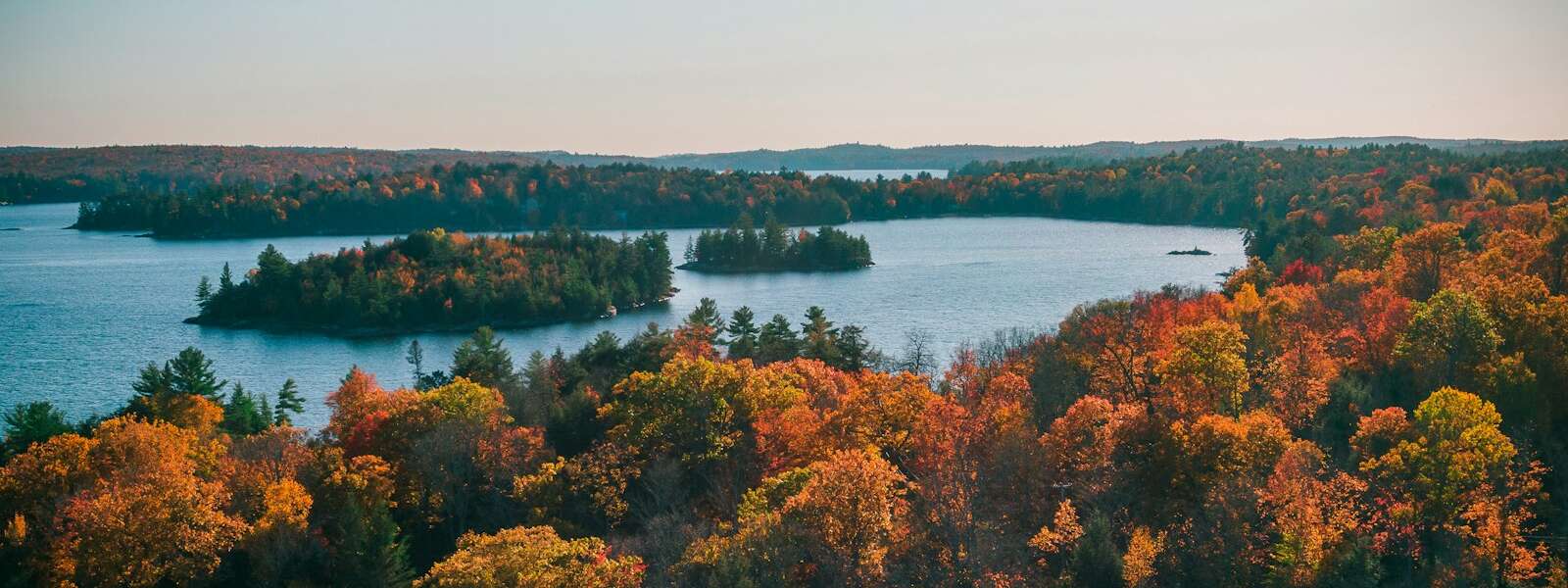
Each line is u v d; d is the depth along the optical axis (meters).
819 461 75.00
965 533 58.72
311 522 73.69
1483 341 81.81
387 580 65.62
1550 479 67.62
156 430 82.88
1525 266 114.44
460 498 77.75
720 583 53.75
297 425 145.25
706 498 76.19
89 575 63.34
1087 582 56.50
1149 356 92.88
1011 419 75.44
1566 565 55.78
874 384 81.06
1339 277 126.19
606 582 54.75
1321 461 64.25
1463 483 58.06
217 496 70.31
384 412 91.44
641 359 122.12
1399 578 55.22
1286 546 56.78
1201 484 65.38
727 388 84.31
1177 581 58.66
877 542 58.62
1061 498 68.88
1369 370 93.19
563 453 93.69
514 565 53.72
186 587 64.81
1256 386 85.38
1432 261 120.38
